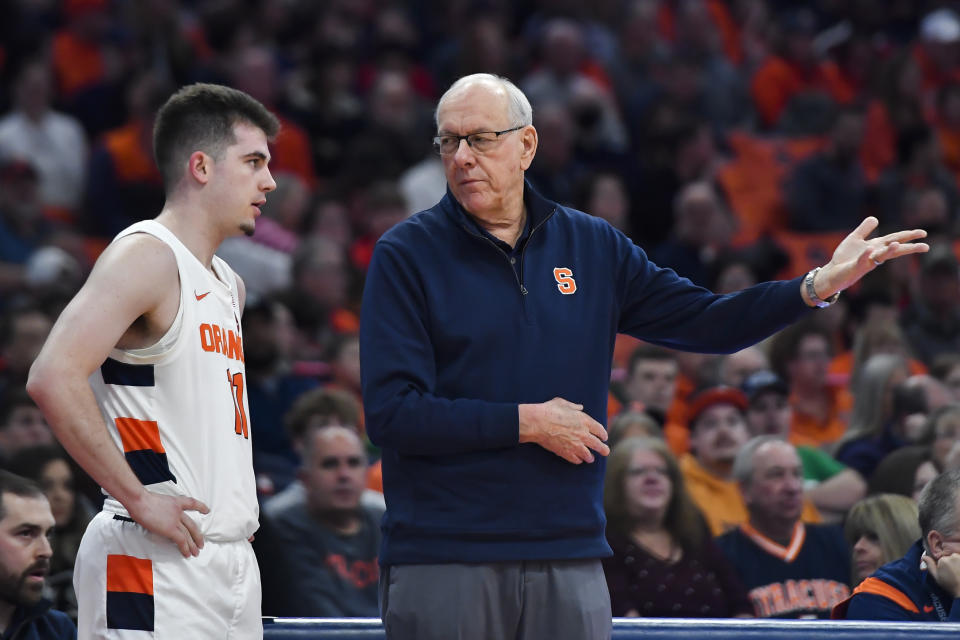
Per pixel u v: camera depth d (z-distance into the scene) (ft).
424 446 19.10
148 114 62.49
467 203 20.26
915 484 33.68
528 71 76.84
